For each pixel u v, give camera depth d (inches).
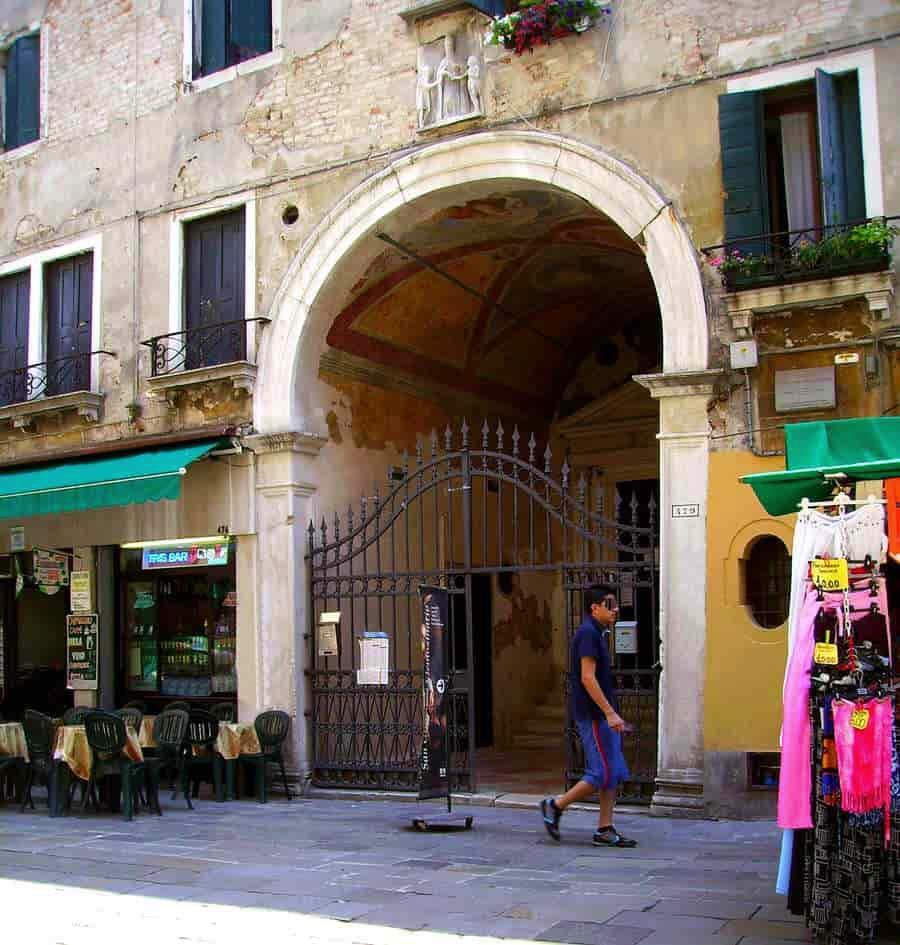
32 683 587.5
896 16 374.3
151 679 532.7
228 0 530.9
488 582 604.4
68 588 575.2
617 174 414.6
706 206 398.9
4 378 583.5
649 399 638.5
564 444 670.5
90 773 419.8
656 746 452.4
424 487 446.6
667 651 387.9
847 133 383.6
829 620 234.7
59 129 576.1
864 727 227.8
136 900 280.4
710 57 404.2
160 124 538.0
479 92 447.8
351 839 359.9
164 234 530.3
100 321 547.8
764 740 370.0
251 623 479.8
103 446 522.0
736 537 380.5
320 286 478.6
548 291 583.5
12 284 592.4
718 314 393.1
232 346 502.0
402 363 551.2
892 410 364.2
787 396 377.4
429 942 235.8
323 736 469.7
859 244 357.4
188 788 449.1
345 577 465.1
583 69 427.8
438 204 465.7
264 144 502.0
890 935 237.0
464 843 347.9
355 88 480.4
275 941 240.2
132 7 556.7
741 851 325.1
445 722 389.4
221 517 490.0
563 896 272.4
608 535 643.5
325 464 496.7
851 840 228.4
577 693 341.4
